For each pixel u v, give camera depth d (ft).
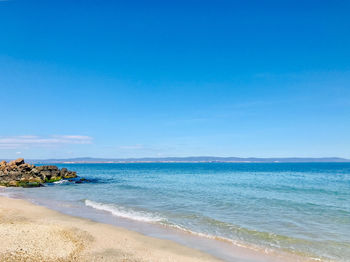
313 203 82.84
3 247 37.19
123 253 38.52
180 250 40.73
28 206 76.89
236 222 58.29
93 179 203.62
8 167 196.95
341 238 46.96
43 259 34.01
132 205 80.33
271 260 37.29
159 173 312.29
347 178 215.10
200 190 120.67
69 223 55.77
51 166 211.00
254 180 189.37
